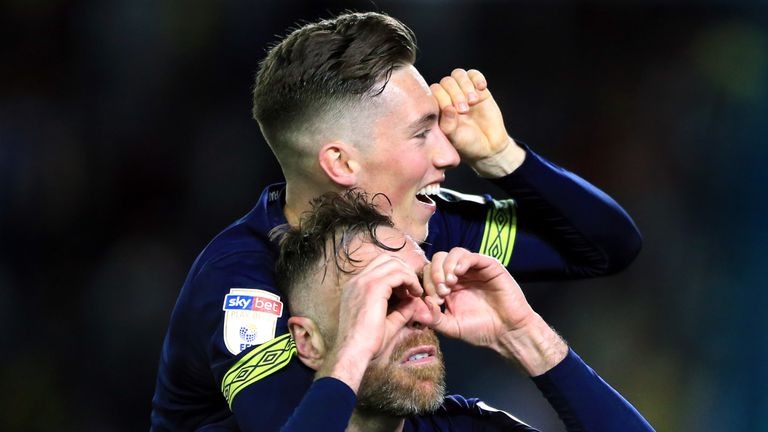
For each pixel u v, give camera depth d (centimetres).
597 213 892
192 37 2392
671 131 2514
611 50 2550
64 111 2352
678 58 2545
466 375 2100
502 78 2530
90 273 2267
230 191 2353
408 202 820
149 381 2178
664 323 2320
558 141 2516
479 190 2292
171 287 2266
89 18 2381
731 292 2373
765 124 2500
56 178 2303
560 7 2539
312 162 817
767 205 2450
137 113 2364
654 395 2253
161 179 2344
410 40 818
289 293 747
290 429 659
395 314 707
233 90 2400
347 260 718
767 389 2283
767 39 2534
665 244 2420
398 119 798
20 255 2259
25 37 2358
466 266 721
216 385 875
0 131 2300
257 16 2403
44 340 2202
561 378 764
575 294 2291
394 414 721
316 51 802
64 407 2138
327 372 678
